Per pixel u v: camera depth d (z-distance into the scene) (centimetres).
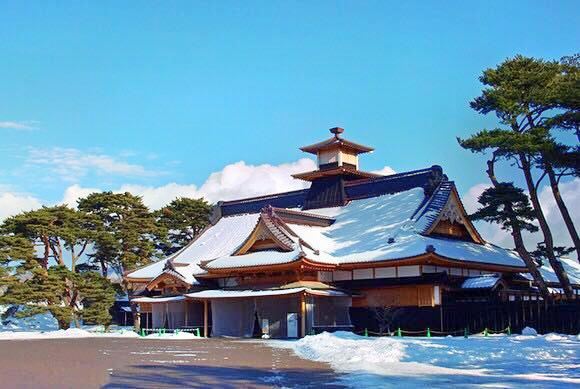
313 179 6825
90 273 7144
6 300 6425
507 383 1952
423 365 2545
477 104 4525
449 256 4944
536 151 4212
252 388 1922
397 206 5888
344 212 6341
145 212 8369
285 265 5025
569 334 4088
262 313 5225
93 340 5081
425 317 4828
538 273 4509
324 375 2272
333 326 5109
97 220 7850
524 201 4478
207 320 5784
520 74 4412
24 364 2761
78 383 2048
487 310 4534
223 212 7425
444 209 5550
